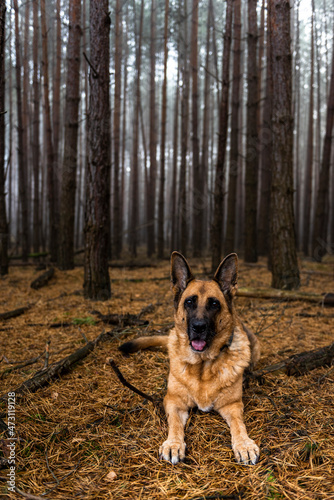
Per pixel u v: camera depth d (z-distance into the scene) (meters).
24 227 13.78
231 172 13.55
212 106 22.19
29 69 14.38
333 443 2.87
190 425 3.25
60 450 2.88
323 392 3.69
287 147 7.82
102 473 2.61
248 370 4.11
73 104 10.75
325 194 14.53
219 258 10.29
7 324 5.94
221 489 2.45
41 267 11.95
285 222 7.90
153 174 19.19
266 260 14.37
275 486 2.44
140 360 4.53
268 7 7.88
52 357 4.54
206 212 23.58
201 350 3.12
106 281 7.58
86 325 5.83
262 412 3.37
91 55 6.88
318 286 9.03
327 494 2.35
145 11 18.31
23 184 13.52
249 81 12.85
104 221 7.41
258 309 6.82
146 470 2.65
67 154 10.99
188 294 3.41
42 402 3.51
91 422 3.25
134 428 3.16
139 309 6.70
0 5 4.12
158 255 16.17
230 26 9.12
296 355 4.29
